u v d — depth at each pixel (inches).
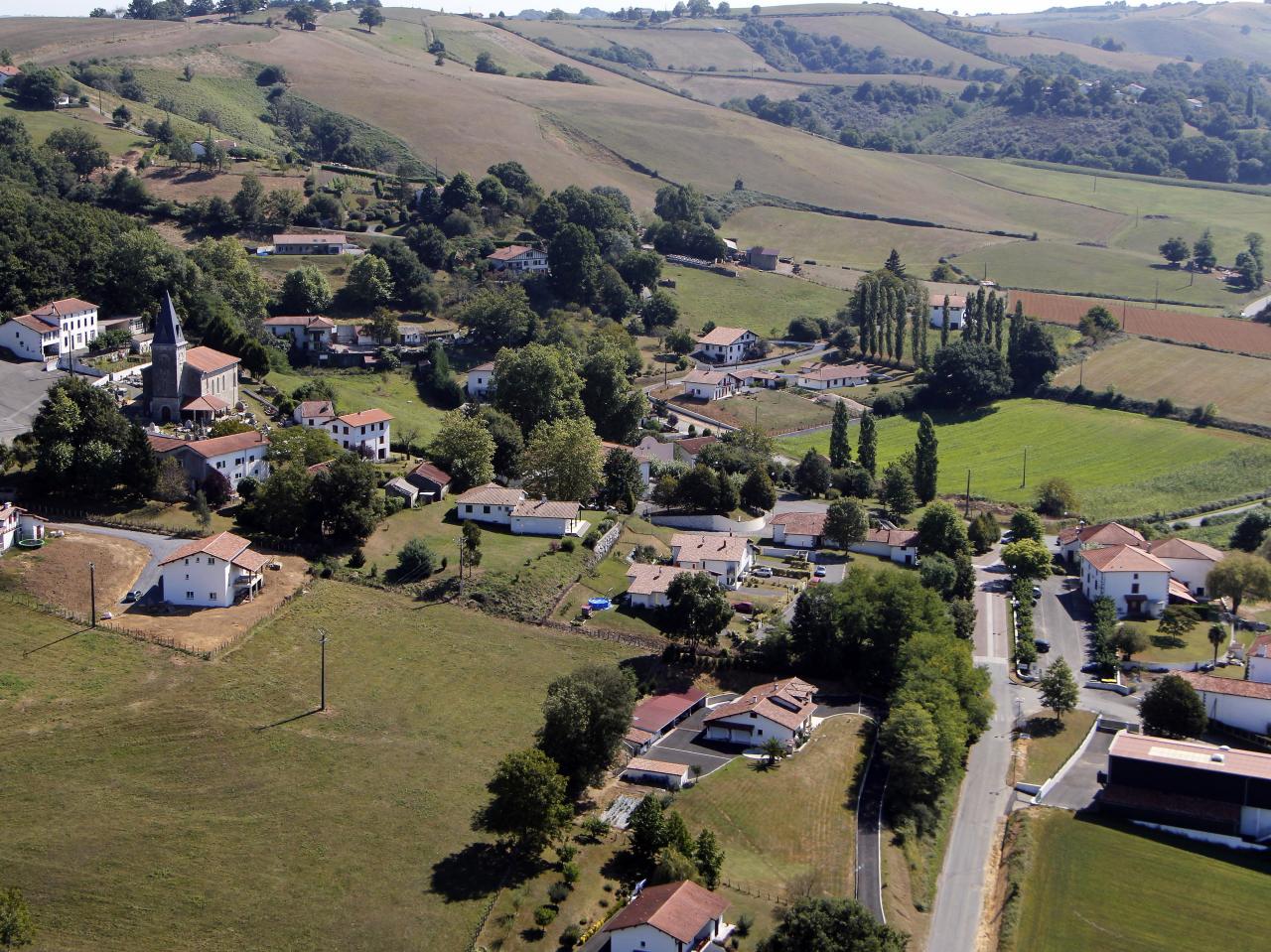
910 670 6491.1
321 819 5132.9
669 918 4539.9
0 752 5196.9
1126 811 5812.0
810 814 5629.9
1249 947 4891.7
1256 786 5693.9
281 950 4463.6
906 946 4776.1
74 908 4505.4
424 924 4648.1
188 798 5137.8
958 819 5871.1
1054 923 5017.2
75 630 6087.6
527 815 4982.8
